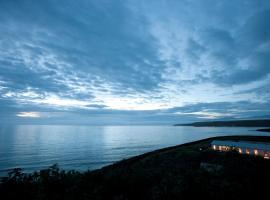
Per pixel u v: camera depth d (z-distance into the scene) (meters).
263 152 39.84
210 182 13.51
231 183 13.56
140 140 170.62
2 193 11.12
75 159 83.50
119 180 13.34
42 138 190.88
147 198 11.69
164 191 12.03
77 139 184.00
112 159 83.06
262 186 13.35
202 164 27.45
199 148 52.62
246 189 12.60
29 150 109.31
